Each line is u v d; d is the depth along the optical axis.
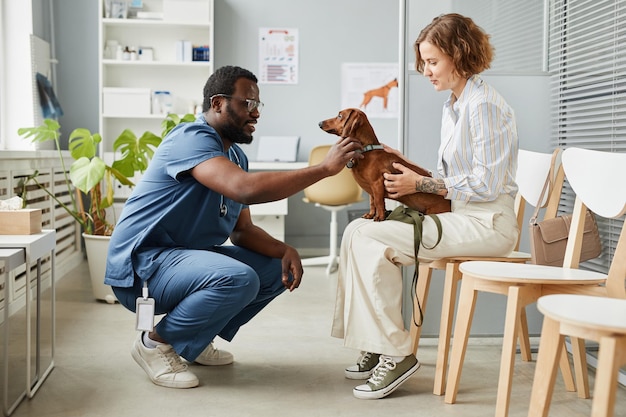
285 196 2.38
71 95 6.05
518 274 2.13
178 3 5.87
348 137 2.45
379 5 6.30
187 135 2.50
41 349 3.06
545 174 2.85
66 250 5.34
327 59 6.30
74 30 6.02
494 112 2.45
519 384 2.62
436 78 2.54
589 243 2.73
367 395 2.42
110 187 4.27
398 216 2.50
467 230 2.46
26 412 2.27
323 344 3.21
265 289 2.78
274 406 2.34
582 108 3.05
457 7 3.41
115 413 2.27
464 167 2.51
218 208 2.56
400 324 2.44
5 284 2.21
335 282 4.96
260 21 6.24
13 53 5.13
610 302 1.74
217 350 2.85
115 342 3.20
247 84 2.56
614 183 2.13
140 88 5.88
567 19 3.28
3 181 3.74
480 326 3.27
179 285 2.46
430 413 2.29
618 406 2.38
